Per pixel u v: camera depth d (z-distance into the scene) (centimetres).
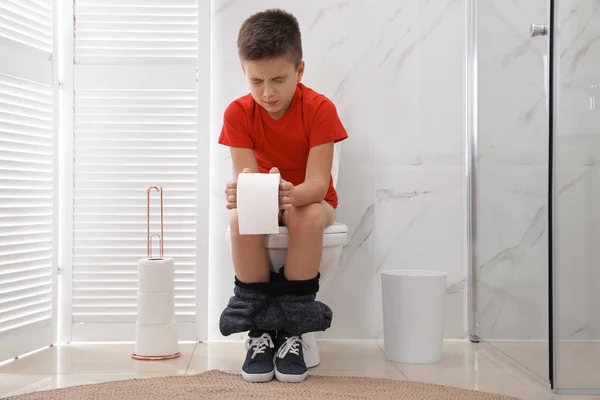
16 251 197
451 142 230
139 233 224
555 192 166
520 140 187
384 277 198
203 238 224
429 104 230
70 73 222
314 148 183
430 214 230
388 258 229
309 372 180
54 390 154
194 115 224
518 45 188
